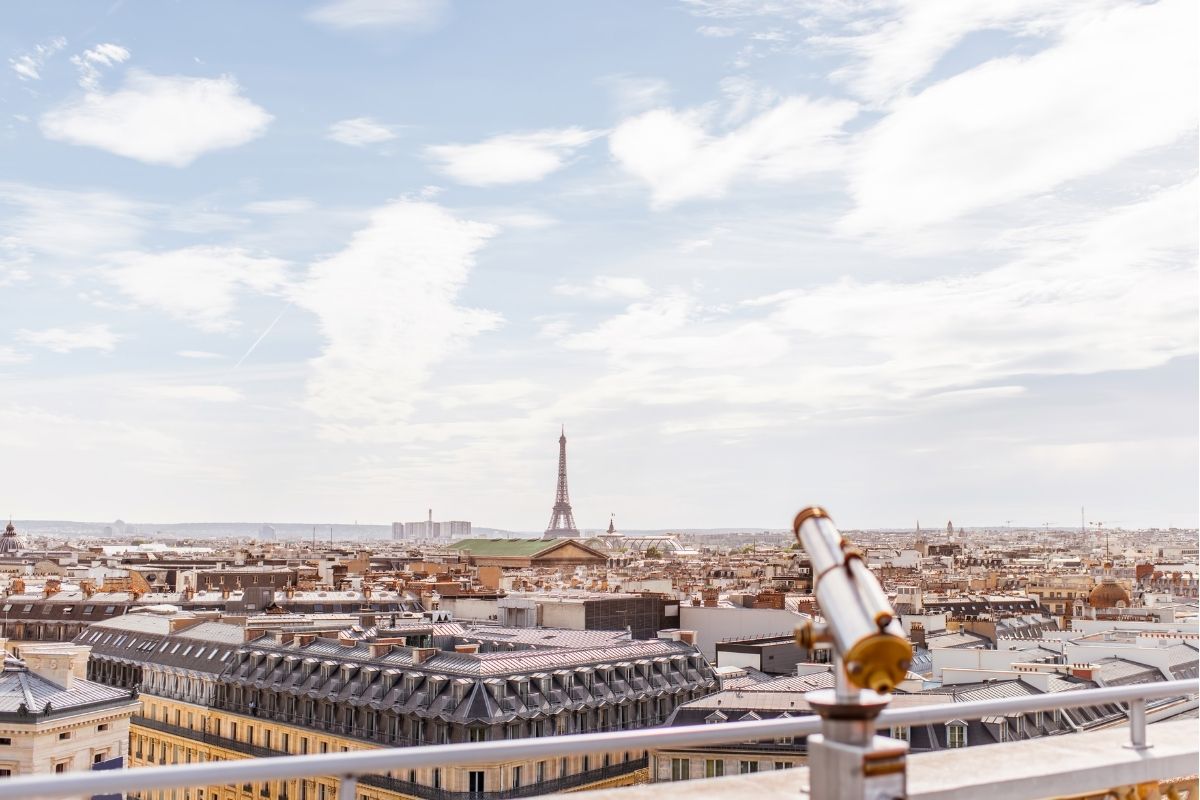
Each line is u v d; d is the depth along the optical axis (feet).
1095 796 48.32
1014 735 363.15
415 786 431.02
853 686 36.29
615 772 450.71
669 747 40.52
